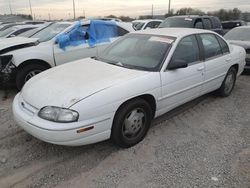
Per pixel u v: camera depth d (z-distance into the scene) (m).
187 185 3.17
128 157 3.71
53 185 3.16
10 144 3.99
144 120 4.05
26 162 3.58
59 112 3.25
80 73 4.03
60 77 3.94
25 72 6.16
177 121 4.82
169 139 4.19
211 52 5.27
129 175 3.34
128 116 3.81
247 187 3.14
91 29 7.09
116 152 3.82
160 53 4.32
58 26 7.28
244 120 4.92
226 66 5.64
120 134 3.72
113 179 3.26
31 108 3.51
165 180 3.25
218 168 3.48
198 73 4.81
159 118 4.93
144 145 4.01
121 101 3.59
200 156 3.74
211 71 5.18
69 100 3.32
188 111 5.28
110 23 7.47
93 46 7.00
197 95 5.03
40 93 3.59
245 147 3.99
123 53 4.66
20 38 7.19
